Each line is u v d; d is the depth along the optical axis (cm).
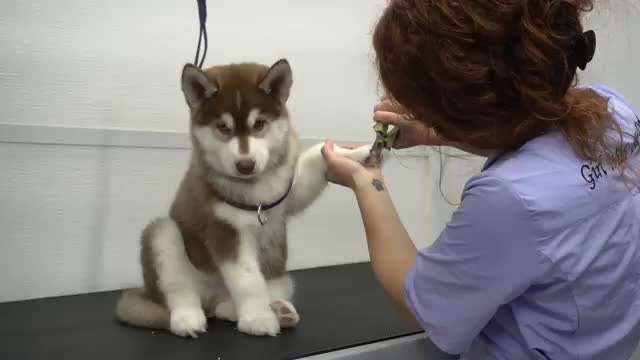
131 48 134
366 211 85
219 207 96
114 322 106
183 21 139
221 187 96
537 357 69
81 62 129
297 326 102
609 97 75
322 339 94
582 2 61
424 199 177
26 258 127
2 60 121
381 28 67
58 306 118
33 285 128
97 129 130
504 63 59
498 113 63
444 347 71
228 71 103
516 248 61
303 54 155
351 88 163
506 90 61
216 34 143
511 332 73
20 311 114
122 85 134
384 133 93
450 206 174
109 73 132
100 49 131
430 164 175
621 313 69
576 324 65
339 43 160
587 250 63
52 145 127
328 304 119
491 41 59
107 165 133
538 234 61
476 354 77
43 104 126
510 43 59
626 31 168
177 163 141
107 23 131
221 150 96
